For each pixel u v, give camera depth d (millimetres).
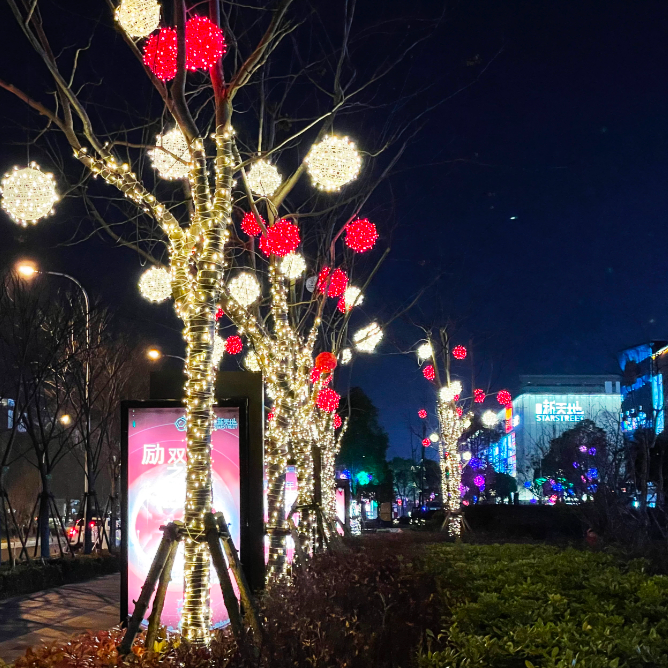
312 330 12102
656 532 15594
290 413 9781
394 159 10812
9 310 16125
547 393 72875
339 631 5332
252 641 5207
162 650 5598
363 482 45781
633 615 5711
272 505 9461
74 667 5309
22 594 14914
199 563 6238
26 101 6449
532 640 4793
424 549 11844
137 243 8953
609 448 20094
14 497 29125
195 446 6273
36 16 6363
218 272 6625
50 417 21828
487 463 57000
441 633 5254
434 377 22938
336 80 9273
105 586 16391
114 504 23188
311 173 6613
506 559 9328
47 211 6020
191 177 6859
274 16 6941
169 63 6352
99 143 6672
